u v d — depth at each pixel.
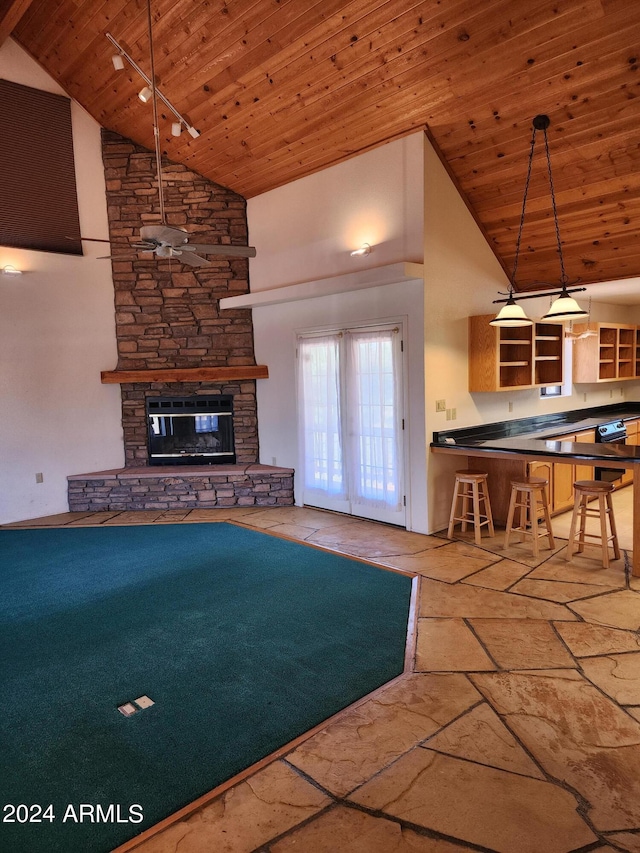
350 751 2.36
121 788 2.19
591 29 3.46
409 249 4.93
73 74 5.89
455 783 2.15
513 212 5.13
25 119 6.00
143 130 6.16
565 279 5.27
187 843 1.91
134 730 2.54
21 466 6.24
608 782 2.14
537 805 2.03
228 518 6.15
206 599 3.99
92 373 6.69
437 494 5.28
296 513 6.24
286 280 6.23
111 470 6.81
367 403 5.59
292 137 5.33
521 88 4.00
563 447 4.68
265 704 2.71
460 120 4.47
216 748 2.40
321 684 2.87
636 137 3.98
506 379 6.06
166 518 6.23
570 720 2.51
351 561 4.65
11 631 3.57
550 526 4.79
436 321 5.07
